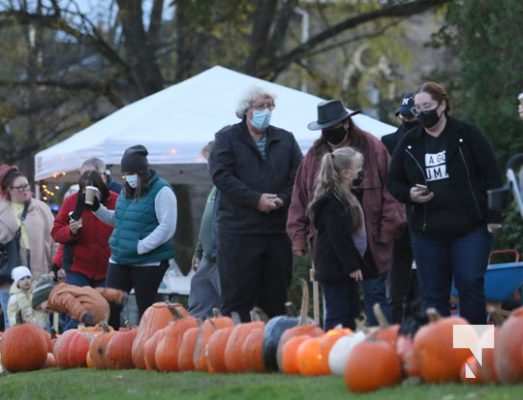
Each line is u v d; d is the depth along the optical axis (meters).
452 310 23.73
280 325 18.61
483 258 19.23
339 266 19.89
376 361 15.03
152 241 24.92
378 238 20.80
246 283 21.97
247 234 21.92
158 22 61.91
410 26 76.44
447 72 54.84
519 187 17.06
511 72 41.78
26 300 27.73
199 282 25.50
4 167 29.45
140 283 25.14
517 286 24.38
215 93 34.22
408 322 15.73
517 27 41.69
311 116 33.44
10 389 20.06
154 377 19.33
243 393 15.79
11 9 59.22
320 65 74.31
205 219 25.27
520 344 14.42
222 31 60.94
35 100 61.84
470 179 19.23
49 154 35.41
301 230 21.23
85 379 20.02
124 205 25.31
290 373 17.75
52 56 62.00
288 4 62.22
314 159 21.27
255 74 60.88
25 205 29.77
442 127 19.39
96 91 61.75
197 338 19.75
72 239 27.41
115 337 21.72
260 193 21.89
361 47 72.56
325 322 20.19
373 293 20.64
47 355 23.69
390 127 34.16
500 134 41.94
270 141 22.34
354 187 20.81
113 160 32.09
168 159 32.03
